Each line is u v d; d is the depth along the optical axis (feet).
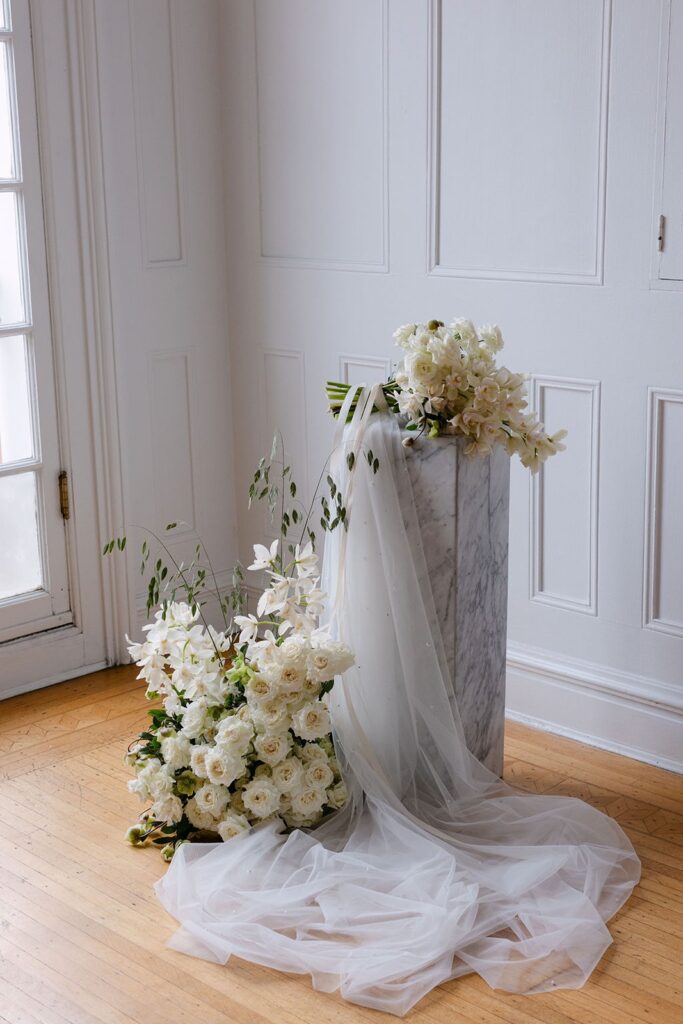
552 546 11.80
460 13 11.46
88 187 12.82
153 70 13.17
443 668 10.21
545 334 11.43
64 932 9.00
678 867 9.72
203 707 9.99
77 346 13.05
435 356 9.68
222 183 13.98
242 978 8.49
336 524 9.94
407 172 12.16
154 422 13.84
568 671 11.80
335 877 9.23
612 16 10.44
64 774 11.34
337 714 10.30
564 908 8.96
